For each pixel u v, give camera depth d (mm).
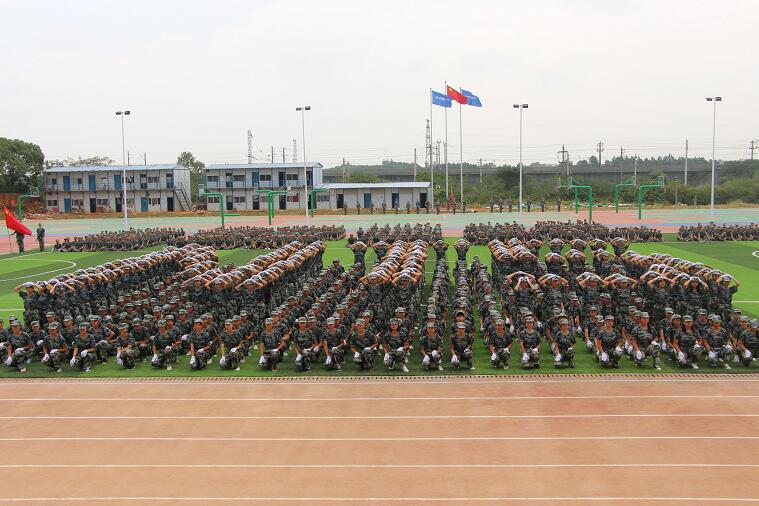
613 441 16625
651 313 25547
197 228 83438
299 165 114312
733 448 16125
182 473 15352
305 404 19797
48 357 23422
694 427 17453
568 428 17500
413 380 21984
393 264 31844
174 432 17750
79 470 15609
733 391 20266
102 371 23500
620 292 25719
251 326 25875
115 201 117562
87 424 18438
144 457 16219
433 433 17328
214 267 35125
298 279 35062
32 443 17188
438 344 23109
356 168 182875
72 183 118250
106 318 26047
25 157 128125
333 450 16391
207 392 21094
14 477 15320
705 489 14188
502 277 32875
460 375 22438
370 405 19594
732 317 23438
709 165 154875
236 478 15047
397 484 14602
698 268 28438
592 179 150500
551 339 24125
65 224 95188
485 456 15891
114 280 32094
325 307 26484
